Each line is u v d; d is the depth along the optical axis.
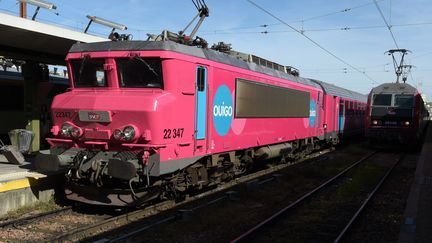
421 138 28.44
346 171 16.17
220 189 11.86
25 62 15.72
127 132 8.55
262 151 14.37
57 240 7.09
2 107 19.58
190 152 9.67
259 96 13.42
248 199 10.91
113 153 8.84
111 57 9.29
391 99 24.31
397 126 24.12
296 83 17.11
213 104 10.59
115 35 9.89
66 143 9.39
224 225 8.55
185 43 10.16
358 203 10.95
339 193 12.12
